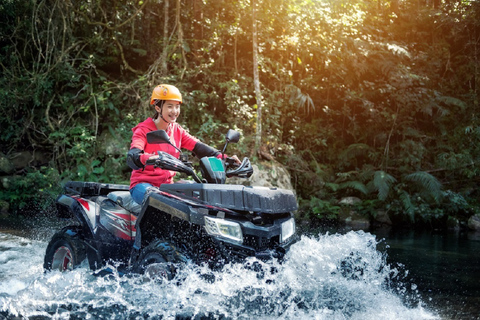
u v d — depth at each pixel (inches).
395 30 527.5
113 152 395.2
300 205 402.9
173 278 116.2
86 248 147.5
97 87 426.6
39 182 388.5
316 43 436.5
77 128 403.5
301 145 469.7
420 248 240.7
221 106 444.8
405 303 128.6
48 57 433.1
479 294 141.3
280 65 445.1
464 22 523.2
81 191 160.2
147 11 445.4
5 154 411.2
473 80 520.4
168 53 418.6
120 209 148.9
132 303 119.1
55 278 138.6
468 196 418.3
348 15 456.4
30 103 430.0
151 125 143.1
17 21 426.3
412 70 496.7
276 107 430.9
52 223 307.4
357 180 438.0
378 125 471.8
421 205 382.0
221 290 117.5
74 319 108.6
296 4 421.7
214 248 123.5
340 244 160.6
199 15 438.6
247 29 435.8
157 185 141.6
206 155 152.7
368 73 486.9
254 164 383.6
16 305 118.7
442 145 454.0
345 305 121.4
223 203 120.6
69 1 404.5
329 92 482.9
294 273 129.9
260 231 121.2
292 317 110.3
